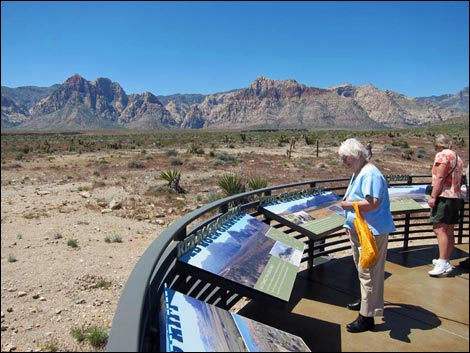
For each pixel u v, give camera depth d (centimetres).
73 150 4309
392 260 534
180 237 261
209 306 223
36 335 518
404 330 339
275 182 1911
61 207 1338
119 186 1777
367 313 329
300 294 420
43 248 888
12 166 2575
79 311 591
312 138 6075
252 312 377
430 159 3422
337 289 433
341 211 512
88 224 1115
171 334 179
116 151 4194
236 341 209
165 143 5609
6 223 1111
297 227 414
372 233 316
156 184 1817
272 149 4375
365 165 319
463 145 4972
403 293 419
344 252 768
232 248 305
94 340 498
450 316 365
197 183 1858
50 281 700
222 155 3048
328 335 333
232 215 371
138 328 126
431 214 461
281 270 308
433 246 607
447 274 470
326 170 2391
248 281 268
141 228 1090
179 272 253
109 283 701
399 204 551
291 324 354
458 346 313
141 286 152
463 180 483
